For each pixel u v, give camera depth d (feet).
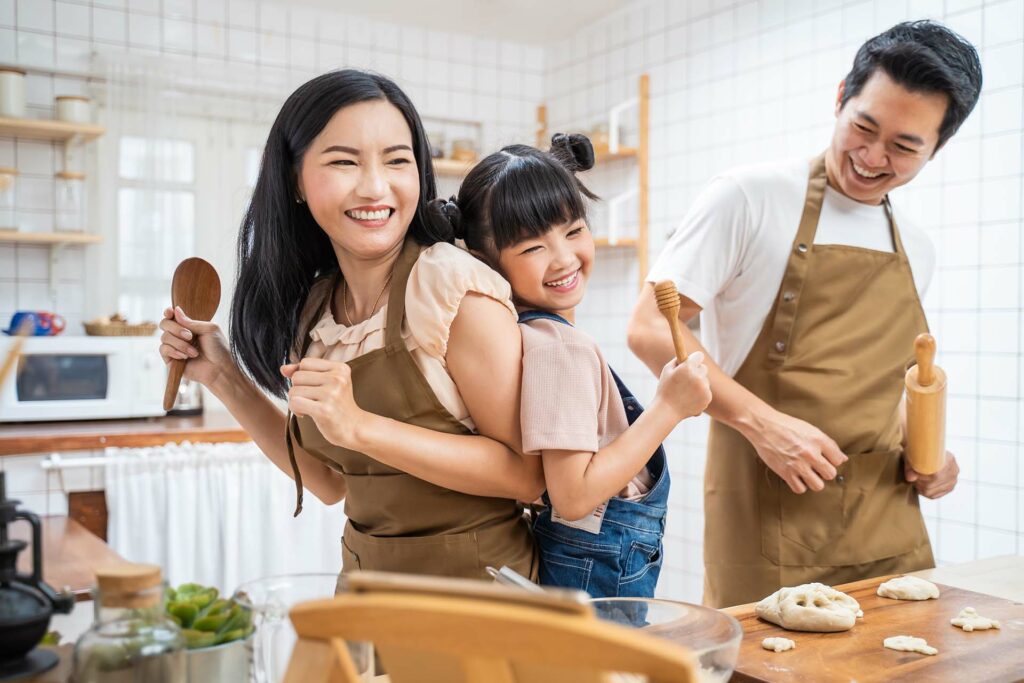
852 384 5.06
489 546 3.51
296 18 12.79
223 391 4.03
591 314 13.42
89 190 11.46
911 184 8.96
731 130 10.98
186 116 12.40
